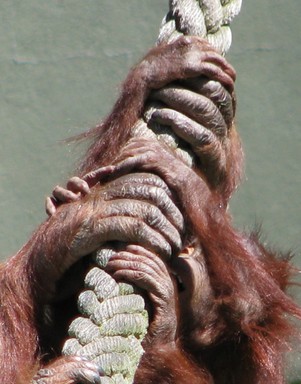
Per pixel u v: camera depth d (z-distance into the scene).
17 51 15.20
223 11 10.26
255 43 15.12
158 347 9.47
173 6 10.25
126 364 8.58
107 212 9.37
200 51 9.99
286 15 15.14
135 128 10.02
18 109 15.12
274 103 15.11
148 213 9.32
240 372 10.43
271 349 10.34
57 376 8.44
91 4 15.19
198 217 9.68
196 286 9.91
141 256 9.20
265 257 10.89
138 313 8.93
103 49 15.09
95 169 10.26
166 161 9.66
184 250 9.91
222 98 10.02
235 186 10.34
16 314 9.78
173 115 9.88
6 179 15.03
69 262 9.50
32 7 15.23
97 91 15.04
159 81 10.01
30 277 9.79
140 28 15.09
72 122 15.01
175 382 9.69
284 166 15.05
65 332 9.87
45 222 9.75
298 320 10.74
